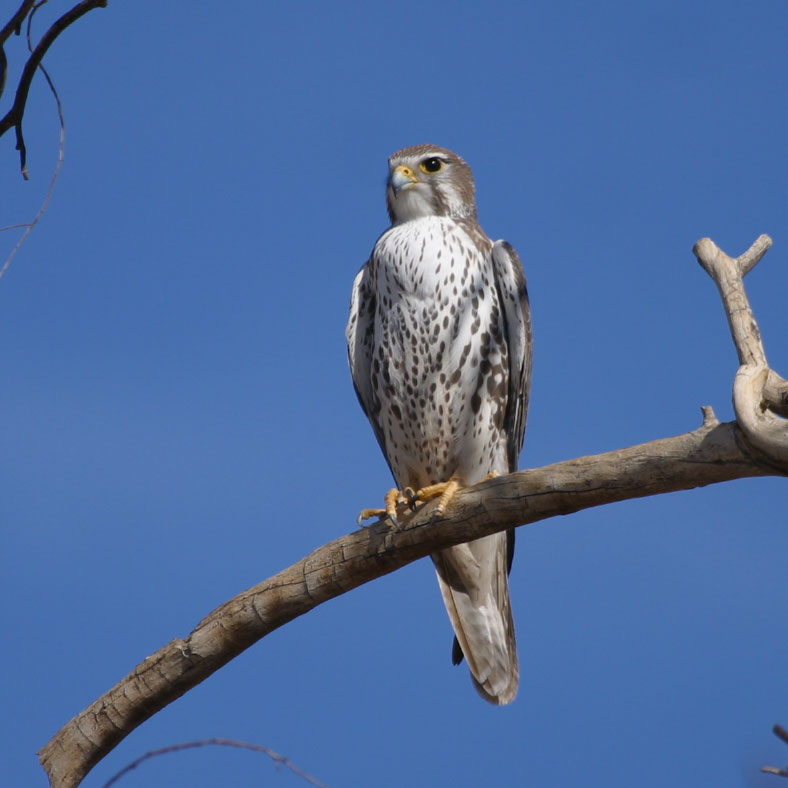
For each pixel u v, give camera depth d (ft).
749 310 23.38
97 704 27.45
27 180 21.67
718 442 21.74
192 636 27.35
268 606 27.25
